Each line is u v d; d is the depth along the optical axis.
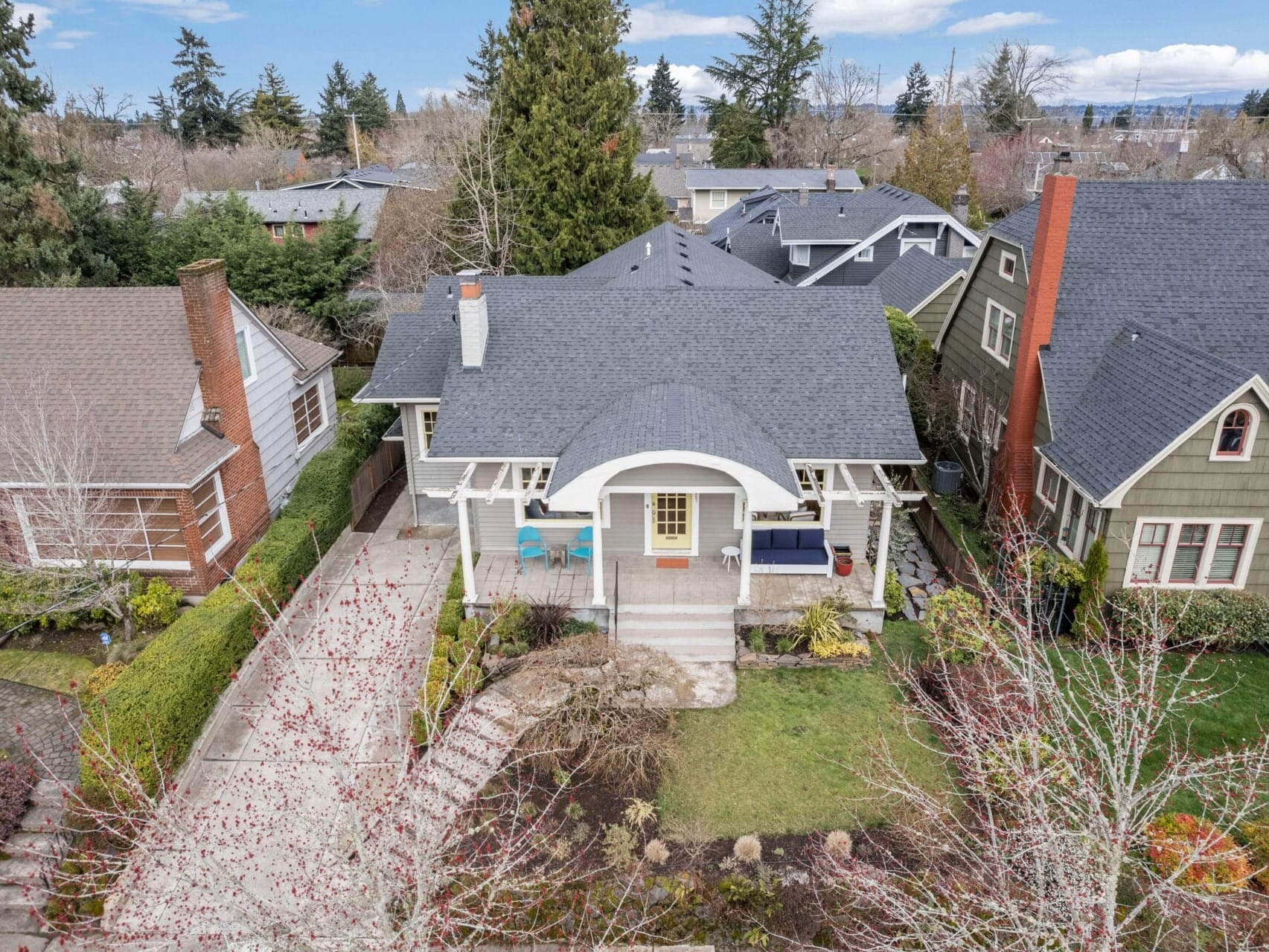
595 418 19.25
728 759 15.41
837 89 90.56
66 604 17.66
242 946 10.35
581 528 20.14
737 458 16.77
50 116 40.28
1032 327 20.72
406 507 25.58
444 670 16.33
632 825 14.08
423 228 42.41
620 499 19.84
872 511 23.80
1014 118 83.88
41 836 13.79
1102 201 22.53
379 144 104.50
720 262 31.31
